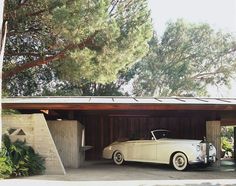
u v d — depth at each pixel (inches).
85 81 751.1
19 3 663.8
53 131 550.3
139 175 455.5
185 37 1545.3
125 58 702.5
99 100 539.8
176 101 531.5
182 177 440.8
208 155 510.0
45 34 695.1
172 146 513.3
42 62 703.1
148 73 1466.5
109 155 598.2
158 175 458.0
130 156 563.2
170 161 516.7
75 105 506.3
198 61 1547.7
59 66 684.1
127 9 743.7
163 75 1496.1
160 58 1529.3
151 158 533.6
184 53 1541.6
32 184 365.1
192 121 721.6
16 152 427.5
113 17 724.0
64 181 392.8
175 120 726.5
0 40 412.5
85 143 724.7
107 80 697.0
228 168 548.4
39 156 451.8
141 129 732.0
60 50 693.3
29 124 465.4
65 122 550.9
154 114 695.1
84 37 651.5
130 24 725.3
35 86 910.4
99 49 674.8
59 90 954.1
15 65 766.5
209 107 512.7
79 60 649.6
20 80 882.8
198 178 432.8
